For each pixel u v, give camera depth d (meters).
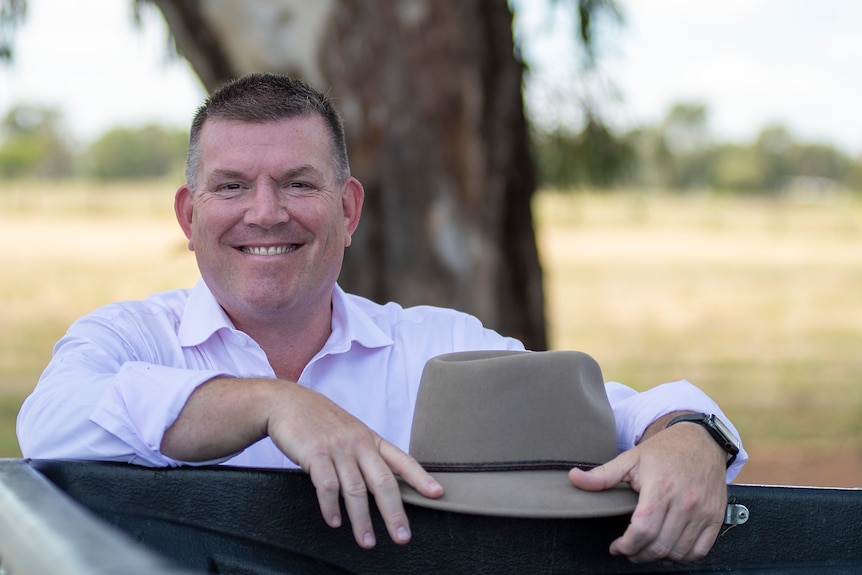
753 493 1.44
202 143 1.91
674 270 30.20
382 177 4.05
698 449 1.40
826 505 1.46
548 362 1.42
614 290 24.77
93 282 22.80
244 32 3.94
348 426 1.35
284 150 1.88
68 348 1.81
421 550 1.37
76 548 0.78
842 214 60.84
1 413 9.37
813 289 25.69
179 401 1.42
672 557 1.35
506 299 4.23
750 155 84.19
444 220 4.08
